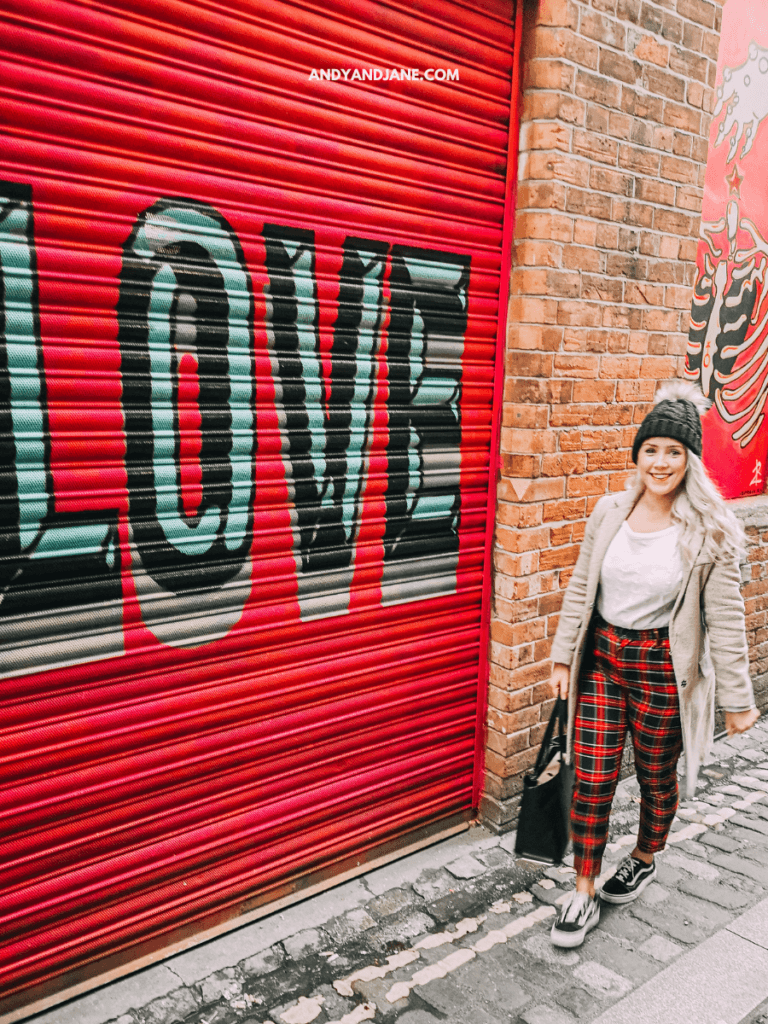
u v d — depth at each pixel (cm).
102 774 243
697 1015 248
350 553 299
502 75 315
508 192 326
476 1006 251
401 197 292
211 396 252
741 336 486
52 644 228
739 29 434
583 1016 247
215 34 235
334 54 263
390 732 325
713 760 450
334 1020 243
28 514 220
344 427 290
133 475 238
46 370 218
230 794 276
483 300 328
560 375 340
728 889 320
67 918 242
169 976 258
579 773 285
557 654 294
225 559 263
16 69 202
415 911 298
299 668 289
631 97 344
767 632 507
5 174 204
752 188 472
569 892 314
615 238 350
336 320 281
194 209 239
